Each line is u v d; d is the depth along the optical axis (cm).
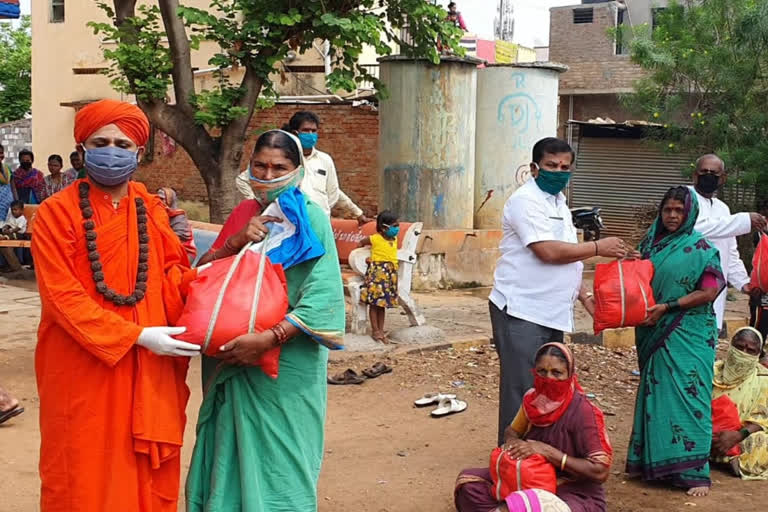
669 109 1587
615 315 513
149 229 349
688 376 528
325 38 1086
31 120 2656
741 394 584
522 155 1476
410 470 551
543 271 496
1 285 1282
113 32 1117
